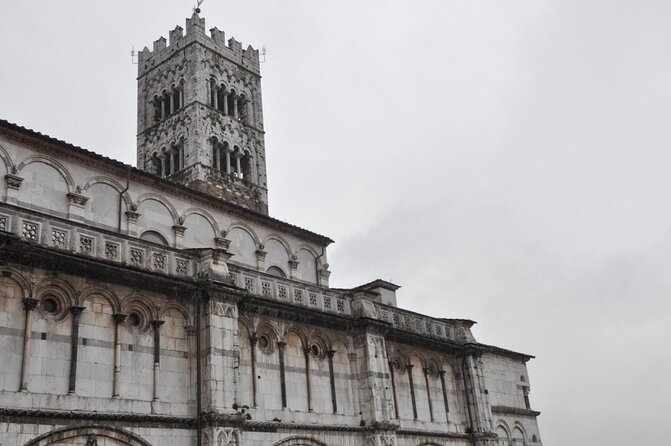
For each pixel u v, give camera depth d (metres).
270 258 47.03
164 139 58.06
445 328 49.41
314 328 38.75
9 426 24.83
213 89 59.41
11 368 25.72
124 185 39.59
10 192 33.94
